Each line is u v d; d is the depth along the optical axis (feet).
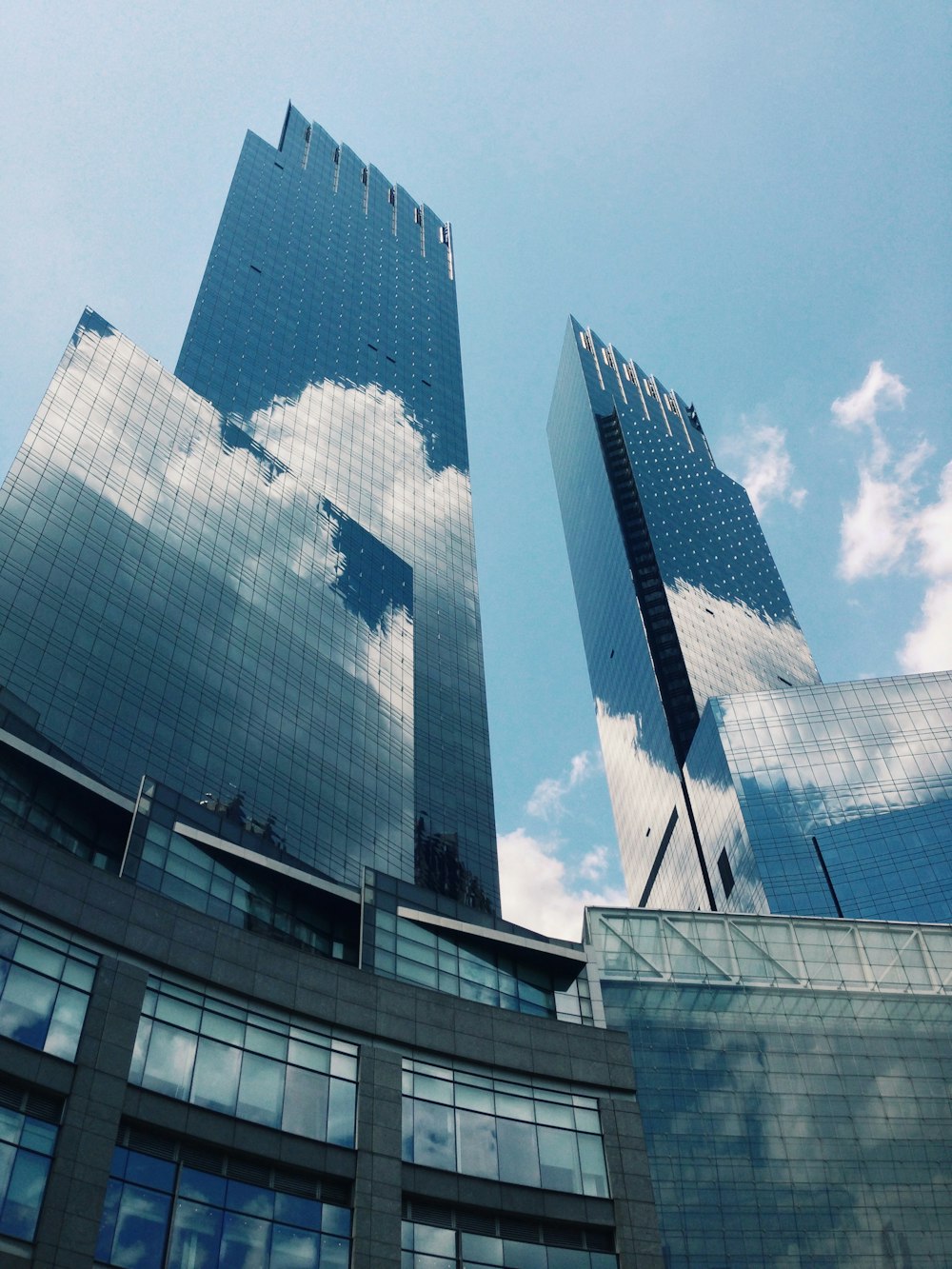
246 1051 149.38
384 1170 147.84
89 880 148.87
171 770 315.99
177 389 432.25
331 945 213.87
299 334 615.57
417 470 610.24
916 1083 221.05
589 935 240.12
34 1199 119.85
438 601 546.26
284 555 432.66
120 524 356.79
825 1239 199.41
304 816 355.77
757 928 245.24
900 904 513.45
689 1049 222.48
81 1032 135.13
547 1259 152.25
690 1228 199.21
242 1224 134.10
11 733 221.25
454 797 452.35
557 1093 171.42
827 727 600.39
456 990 186.50
